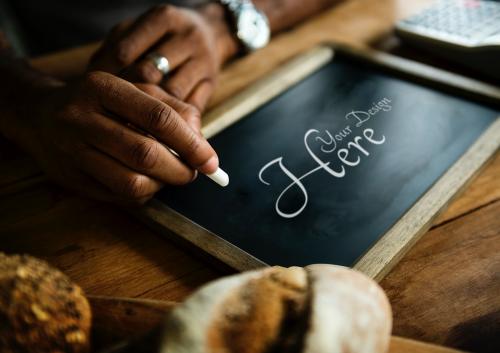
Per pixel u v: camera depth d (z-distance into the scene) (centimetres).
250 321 29
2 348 30
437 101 48
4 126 48
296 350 28
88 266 39
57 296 31
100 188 42
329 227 39
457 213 41
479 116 46
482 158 42
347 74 52
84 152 41
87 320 32
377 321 30
